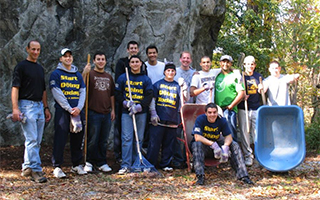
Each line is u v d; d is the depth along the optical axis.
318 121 10.49
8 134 7.13
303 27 13.59
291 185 5.13
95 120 5.62
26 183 4.94
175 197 4.47
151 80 6.34
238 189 4.88
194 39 8.43
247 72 6.53
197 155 5.26
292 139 5.99
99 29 7.55
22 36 7.29
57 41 7.44
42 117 5.21
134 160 5.95
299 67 13.55
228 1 13.76
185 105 5.99
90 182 5.08
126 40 7.70
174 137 6.02
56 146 5.27
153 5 7.77
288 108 5.90
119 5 7.64
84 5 7.48
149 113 6.14
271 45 14.69
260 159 5.75
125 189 4.77
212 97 6.28
